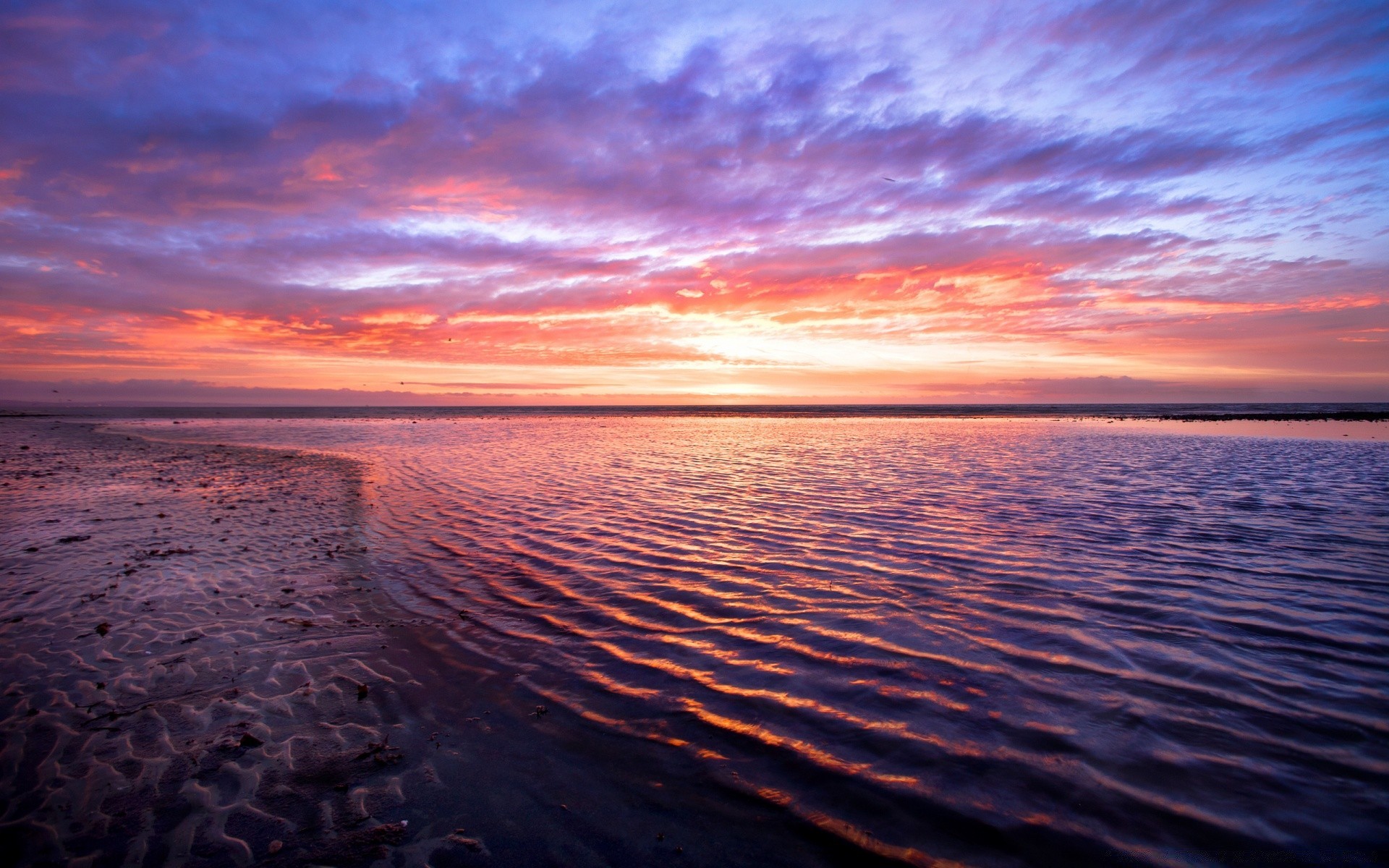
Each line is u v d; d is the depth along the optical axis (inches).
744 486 642.8
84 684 218.8
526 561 374.6
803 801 156.9
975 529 433.4
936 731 184.4
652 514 498.3
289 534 446.6
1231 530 428.5
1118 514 486.9
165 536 431.8
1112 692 204.8
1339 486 628.4
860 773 166.7
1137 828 143.6
